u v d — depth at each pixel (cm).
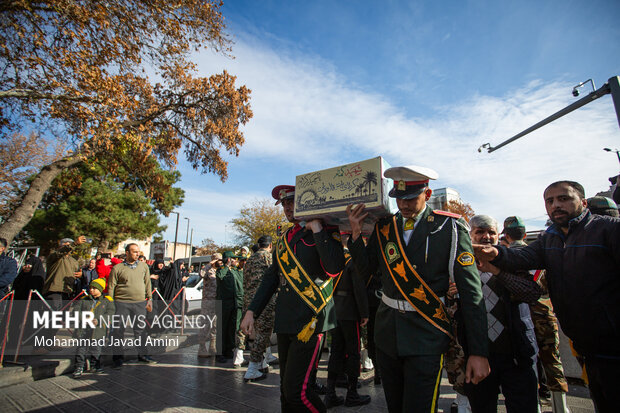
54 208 2017
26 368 458
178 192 2559
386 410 355
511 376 241
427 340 194
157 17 966
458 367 296
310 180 251
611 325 185
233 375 478
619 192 388
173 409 356
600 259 191
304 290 253
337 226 265
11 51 830
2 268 515
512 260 220
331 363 377
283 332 252
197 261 3878
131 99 1037
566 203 207
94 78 864
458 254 202
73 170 1611
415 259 209
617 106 650
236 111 1445
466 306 192
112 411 352
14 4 789
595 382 195
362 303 376
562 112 809
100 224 1978
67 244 606
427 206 227
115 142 1149
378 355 219
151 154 1472
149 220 2283
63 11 812
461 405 307
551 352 306
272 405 365
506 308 243
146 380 454
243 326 270
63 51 823
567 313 202
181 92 1359
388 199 228
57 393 405
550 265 215
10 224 1004
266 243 530
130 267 552
